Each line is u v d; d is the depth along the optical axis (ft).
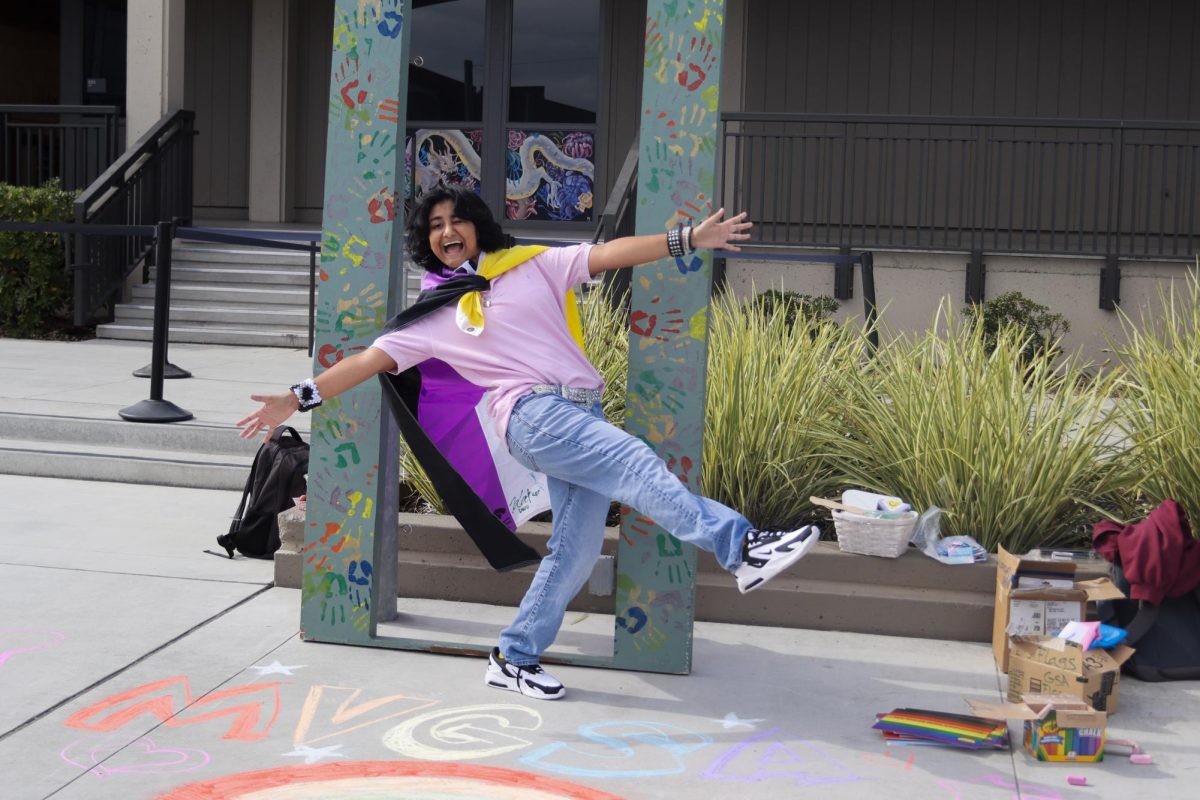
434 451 12.57
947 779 10.72
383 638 13.84
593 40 43.19
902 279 35.32
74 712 11.76
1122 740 11.45
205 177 46.62
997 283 34.96
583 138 43.47
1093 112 39.83
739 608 15.01
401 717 11.87
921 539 14.83
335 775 10.53
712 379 16.17
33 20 51.11
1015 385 15.62
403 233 14.15
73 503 20.24
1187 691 12.98
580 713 12.10
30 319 36.94
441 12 44.06
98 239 36.47
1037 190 38.27
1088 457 14.93
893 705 12.48
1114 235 39.86
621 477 11.66
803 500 16.07
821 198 41.22
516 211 44.09
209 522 19.34
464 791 10.29
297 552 15.92
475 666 13.38
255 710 11.94
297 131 46.19
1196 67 39.27
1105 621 13.57
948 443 15.23
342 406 13.71
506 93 43.68
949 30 40.22
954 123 34.22
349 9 13.58
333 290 13.78
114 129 40.04
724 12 12.73
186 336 36.04
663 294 12.98
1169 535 13.14
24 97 51.83
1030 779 10.76
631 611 13.28
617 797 10.26
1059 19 39.73
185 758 10.82
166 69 39.50
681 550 13.12
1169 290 34.14
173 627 14.32
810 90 40.96
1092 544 14.70
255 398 12.12
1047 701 11.37
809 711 12.27
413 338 12.48
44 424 22.94
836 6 40.57
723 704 12.42
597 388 12.66
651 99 12.91
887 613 14.62
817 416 16.61
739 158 38.09
